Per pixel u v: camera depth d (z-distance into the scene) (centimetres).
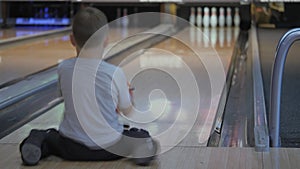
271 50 621
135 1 930
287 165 196
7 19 909
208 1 954
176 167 196
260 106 318
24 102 336
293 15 930
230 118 309
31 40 722
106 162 200
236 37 789
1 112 307
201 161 203
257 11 935
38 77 426
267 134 241
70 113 203
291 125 282
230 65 506
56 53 583
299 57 561
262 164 197
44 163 198
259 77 423
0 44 637
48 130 211
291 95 364
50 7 919
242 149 218
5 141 238
